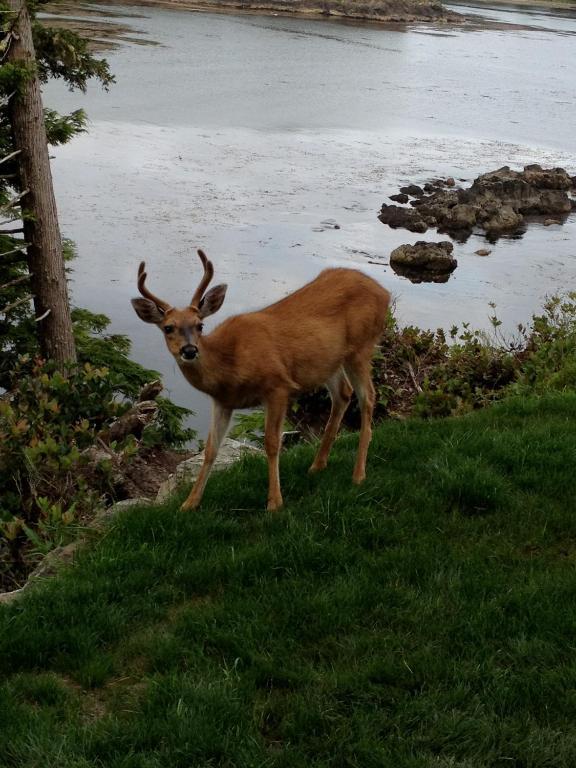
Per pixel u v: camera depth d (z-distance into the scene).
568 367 6.48
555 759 2.51
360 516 3.72
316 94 27.77
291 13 47.06
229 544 3.66
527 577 3.31
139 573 3.44
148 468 5.32
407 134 23.75
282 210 16.17
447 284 13.40
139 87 25.11
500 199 17.73
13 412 5.09
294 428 6.96
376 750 2.54
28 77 7.28
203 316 3.86
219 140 20.80
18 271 8.30
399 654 2.95
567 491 3.96
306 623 3.12
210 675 2.88
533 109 29.12
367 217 16.36
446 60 38.53
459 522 3.73
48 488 4.85
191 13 41.59
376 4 49.56
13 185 7.94
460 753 2.56
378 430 4.81
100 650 3.09
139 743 2.62
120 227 14.18
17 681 2.92
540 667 2.86
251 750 2.56
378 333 4.20
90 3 39.75
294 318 3.93
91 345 8.50
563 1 70.81
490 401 6.93
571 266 14.73
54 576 3.57
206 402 9.21
